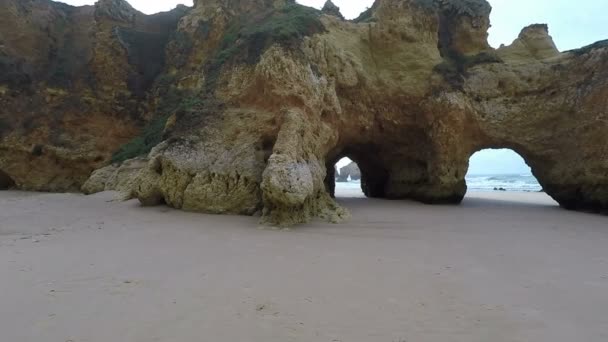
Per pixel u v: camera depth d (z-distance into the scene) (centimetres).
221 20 2027
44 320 413
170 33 2302
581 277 593
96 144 2039
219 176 1186
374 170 2097
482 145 1691
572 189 1526
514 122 1611
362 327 413
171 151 1245
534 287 544
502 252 748
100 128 2089
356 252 727
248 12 1980
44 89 2098
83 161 2000
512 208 1564
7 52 2106
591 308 472
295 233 904
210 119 1318
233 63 1431
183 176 1209
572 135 1512
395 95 1641
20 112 2044
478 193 3114
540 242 848
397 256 701
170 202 1234
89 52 2233
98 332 389
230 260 656
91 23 2344
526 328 416
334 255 701
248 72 1368
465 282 560
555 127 1577
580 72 1530
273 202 1008
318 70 1410
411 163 1820
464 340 388
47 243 760
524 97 1617
